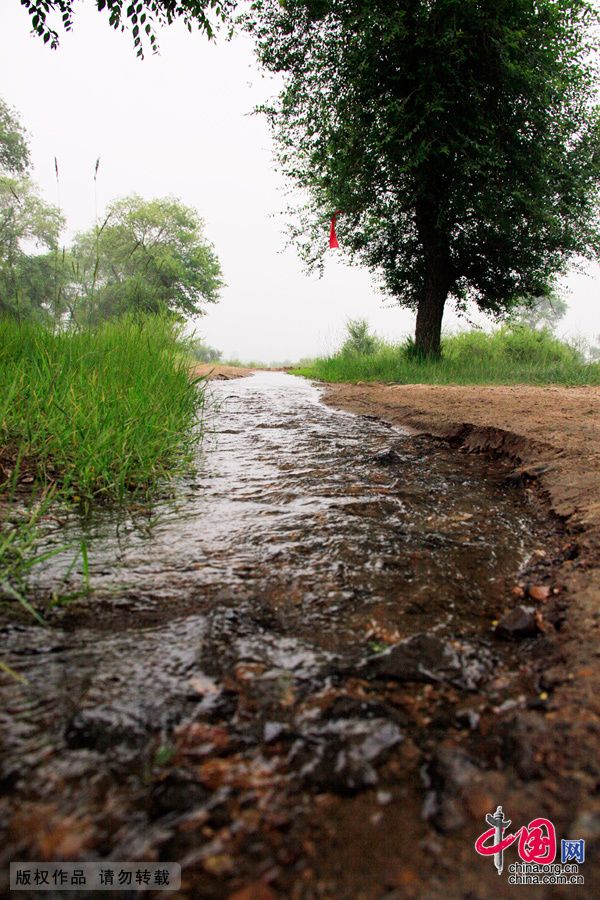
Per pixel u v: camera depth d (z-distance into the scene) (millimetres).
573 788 891
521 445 3682
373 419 5770
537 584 1751
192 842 812
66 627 1425
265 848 805
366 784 923
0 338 4008
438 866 778
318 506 2584
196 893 738
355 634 1439
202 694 1153
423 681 1228
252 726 1058
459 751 993
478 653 1361
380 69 10055
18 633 1386
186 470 3236
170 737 1021
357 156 10570
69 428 2881
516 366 10875
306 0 10398
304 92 11266
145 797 885
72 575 1749
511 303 12859
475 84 9680
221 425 5188
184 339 5508
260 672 1242
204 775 932
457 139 10086
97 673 1220
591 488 2541
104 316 5102
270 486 2943
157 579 1740
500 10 9492
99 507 2482
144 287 5648
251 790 905
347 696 1155
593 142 10633
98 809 860
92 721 1057
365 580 1779
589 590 1596
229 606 1557
